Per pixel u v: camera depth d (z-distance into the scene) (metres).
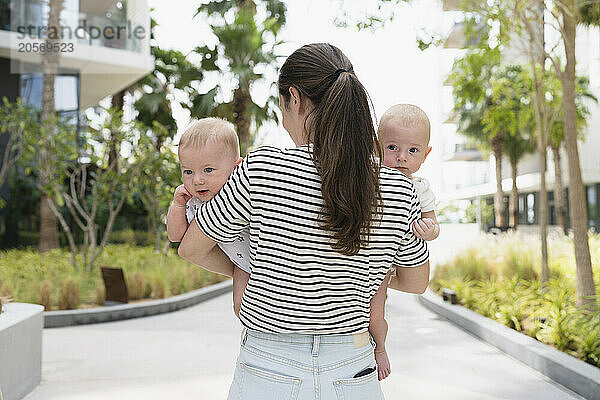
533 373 6.23
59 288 10.48
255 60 20.59
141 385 5.82
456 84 11.48
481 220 25.72
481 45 8.95
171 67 24.92
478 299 9.99
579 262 7.51
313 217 1.66
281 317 1.68
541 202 9.70
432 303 11.23
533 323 7.95
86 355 7.23
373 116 1.77
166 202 16.53
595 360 5.75
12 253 16.81
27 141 13.40
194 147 1.84
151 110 23.80
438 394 5.47
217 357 7.12
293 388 1.68
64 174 13.80
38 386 5.77
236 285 1.91
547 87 10.61
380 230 1.76
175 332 8.95
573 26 7.99
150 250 19.20
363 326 1.76
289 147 1.75
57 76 19.03
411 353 7.29
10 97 18.31
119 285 10.80
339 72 1.77
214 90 20.39
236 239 1.79
